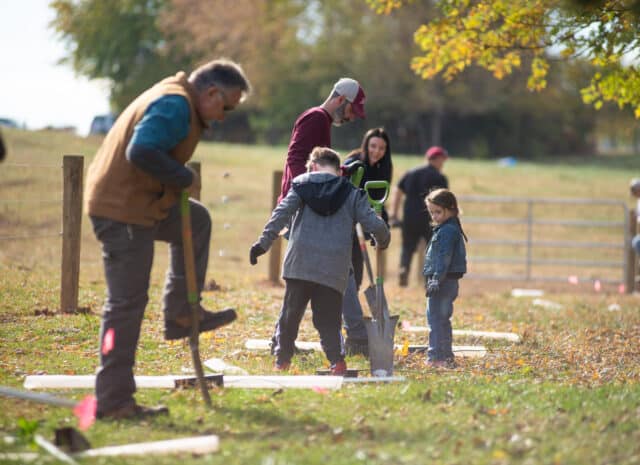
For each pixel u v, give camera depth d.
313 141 14.67
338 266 12.90
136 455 8.59
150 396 11.34
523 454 8.69
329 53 112.75
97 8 122.12
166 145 9.75
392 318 13.48
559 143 133.50
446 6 21.78
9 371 12.86
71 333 15.95
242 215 43.44
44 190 36.06
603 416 10.19
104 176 10.02
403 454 8.62
